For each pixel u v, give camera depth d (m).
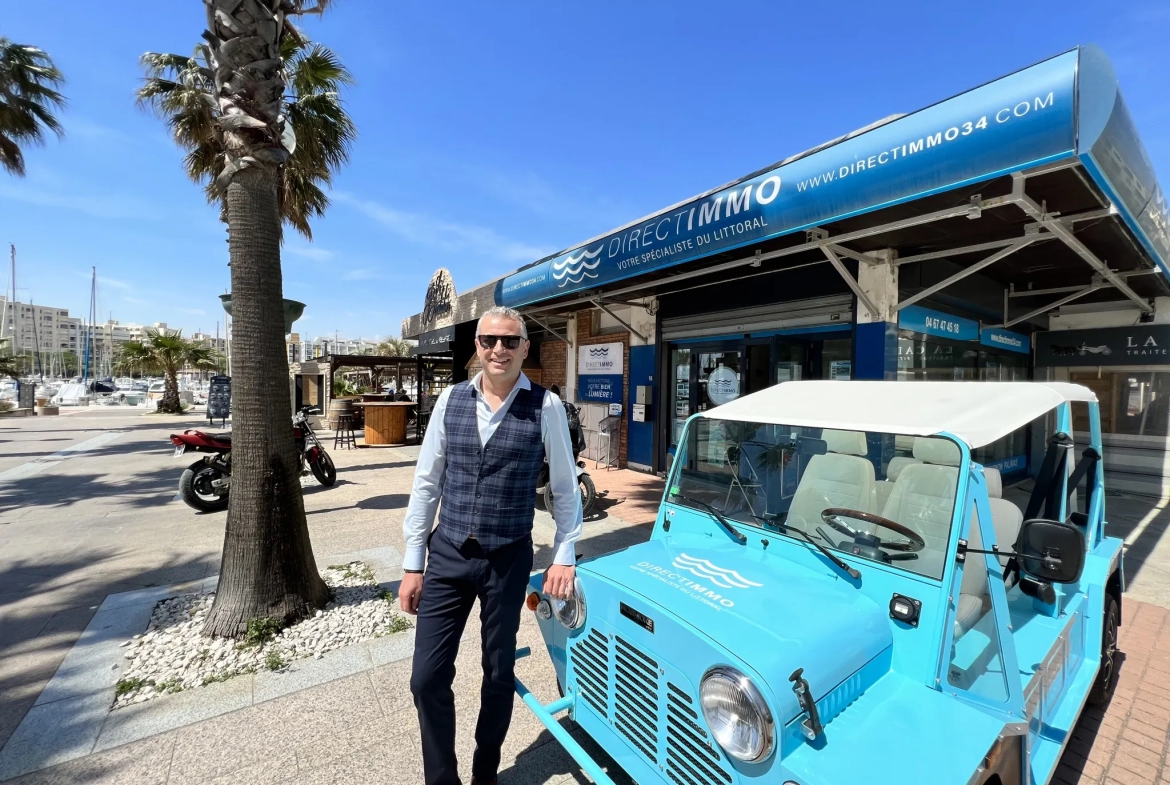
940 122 3.09
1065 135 2.62
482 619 2.19
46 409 27.25
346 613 3.97
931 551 1.88
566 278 6.86
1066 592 2.67
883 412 2.30
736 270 7.18
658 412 9.48
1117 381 8.87
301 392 21.36
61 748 2.58
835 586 2.05
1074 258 5.98
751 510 2.54
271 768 2.49
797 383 3.05
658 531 2.91
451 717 2.16
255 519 3.68
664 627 1.85
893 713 1.60
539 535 6.15
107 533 6.14
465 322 11.59
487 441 2.13
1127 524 7.01
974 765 1.40
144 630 3.75
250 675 3.21
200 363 30.53
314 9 4.10
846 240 4.66
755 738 1.49
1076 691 2.51
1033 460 4.89
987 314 7.66
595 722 2.20
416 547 2.22
